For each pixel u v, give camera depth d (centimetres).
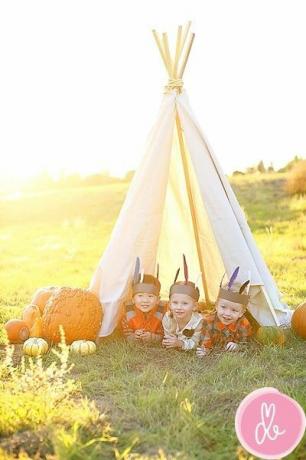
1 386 545
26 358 660
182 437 439
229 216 728
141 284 697
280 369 610
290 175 2766
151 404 500
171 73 775
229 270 718
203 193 731
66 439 420
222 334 683
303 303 745
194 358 657
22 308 1000
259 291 716
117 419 481
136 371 618
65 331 686
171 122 761
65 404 501
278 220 2327
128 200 757
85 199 3312
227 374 600
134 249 736
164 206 836
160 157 755
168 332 693
